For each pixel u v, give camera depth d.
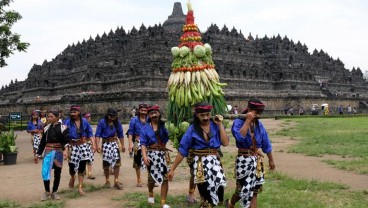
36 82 92.81
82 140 14.84
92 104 61.38
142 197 13.76
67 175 18.73
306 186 14.78
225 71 76.88
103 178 17.83
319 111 79.44
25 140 38.81
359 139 29.52
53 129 13.99
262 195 13.35
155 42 71.81
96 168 20.69
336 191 14.07
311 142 29.06
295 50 99.94
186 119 13.16
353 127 41.38
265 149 10.30
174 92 13.41
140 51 73.56
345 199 12.92
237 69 78.50
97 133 15.35
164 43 72.75
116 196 14.19
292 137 34.34
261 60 89.44
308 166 19.59
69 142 14.42
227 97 66.75
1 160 23.56
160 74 67.25
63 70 93.31
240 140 9.74
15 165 22.69
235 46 85.25
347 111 84.19
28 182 17.30
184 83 13.16
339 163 19.89
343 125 44.19
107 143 15.45
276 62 86.25
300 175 17.28
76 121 14.95
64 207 12.89
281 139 33.31
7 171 20.42
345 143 27.75
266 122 52.78
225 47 83.62
